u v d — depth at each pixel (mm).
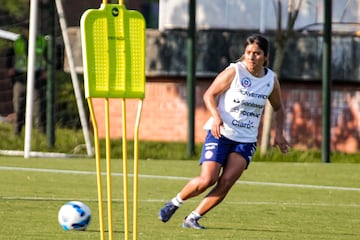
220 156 26875
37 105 62438
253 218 30906
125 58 19266
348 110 61062
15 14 85750
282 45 57219
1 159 52188
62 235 26156
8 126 67188
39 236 25938
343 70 60438
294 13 61188
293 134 61188
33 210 31328
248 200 36188
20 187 38562
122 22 19234
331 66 56062
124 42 19266
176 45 61562
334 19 62281
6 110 76188
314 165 53000
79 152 56500
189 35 52812
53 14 55531
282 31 60781
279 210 33312
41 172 45125
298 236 27234
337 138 61188
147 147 58250
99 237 25938
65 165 49031
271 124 59500
